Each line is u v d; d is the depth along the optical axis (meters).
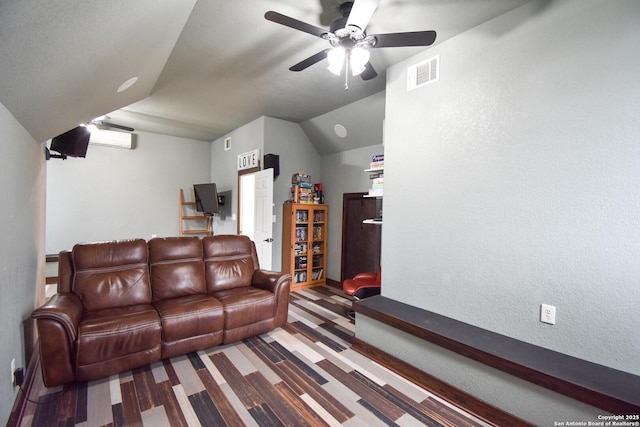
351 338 3.04
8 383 1.68
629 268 1.63
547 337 1.91
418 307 2.66
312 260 5.01
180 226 6.36
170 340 2.47
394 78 2.89
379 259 4.40
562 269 1.86
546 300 1.92
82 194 5.46
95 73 1.95
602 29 1.71
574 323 1.81
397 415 1.91
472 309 2.29
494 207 2.17
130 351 2.29
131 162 5.90
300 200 4.80
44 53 1.33
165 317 2.47
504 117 2.12
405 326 2.33
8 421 1.66
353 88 3.53
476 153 2.27
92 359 2.15
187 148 6.50
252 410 1.93
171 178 6.32
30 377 2.16
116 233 5.78
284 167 4.93
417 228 2.68
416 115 2.69
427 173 2.60
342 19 1.98
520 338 2.03
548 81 1.91
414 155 2.71
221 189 6.25
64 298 2.35
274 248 4.80
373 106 3.87
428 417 1.90
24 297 2.14
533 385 1.70
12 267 1.82
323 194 5.27
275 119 4.80
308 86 3.49
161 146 6.20
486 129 2.21
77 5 1.17
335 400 2.05
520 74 2.04
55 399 2.01
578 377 1.59
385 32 2.37
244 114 4.62
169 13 1.84
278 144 4.86
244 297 2.94
